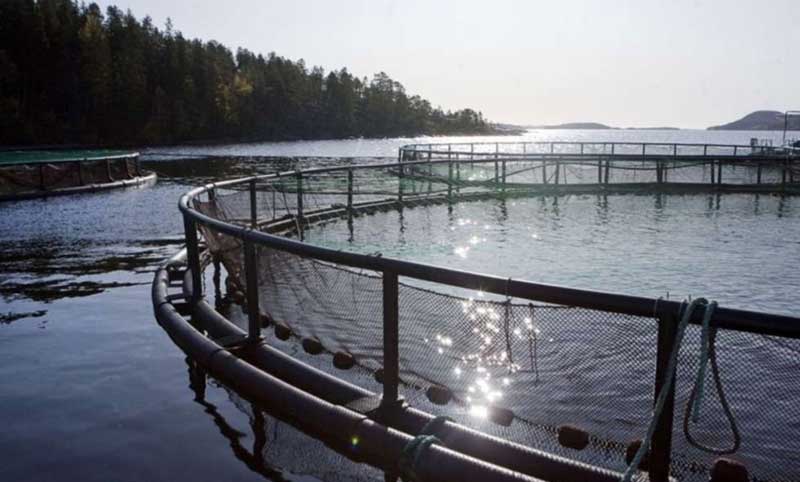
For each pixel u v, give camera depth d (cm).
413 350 473
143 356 646
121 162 3403
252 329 614
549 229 1686
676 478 361
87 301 883
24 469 423
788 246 1384
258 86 16088
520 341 421
